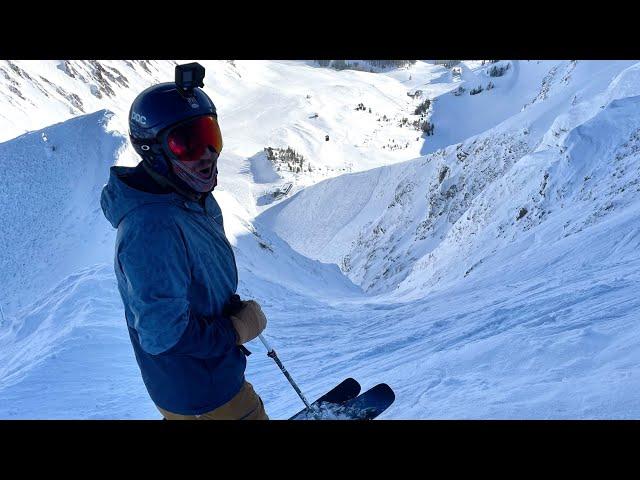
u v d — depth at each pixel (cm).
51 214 3134
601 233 1812
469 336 913
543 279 1533
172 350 242
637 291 841
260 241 3562
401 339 1110
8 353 1452
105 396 924
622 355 452
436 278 3684
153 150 245
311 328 1811
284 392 870
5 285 2834
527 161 3741
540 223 2778
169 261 234
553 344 541
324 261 10031
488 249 3281
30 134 3459
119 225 240
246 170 18000
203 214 258
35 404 881
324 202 11656
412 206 8062
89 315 1427
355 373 877
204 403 262
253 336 271
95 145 3419
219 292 265
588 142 2856
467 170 6975
